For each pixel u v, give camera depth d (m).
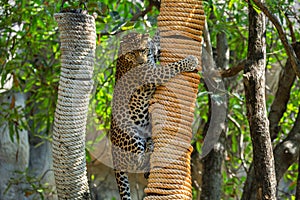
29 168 16.34
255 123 8.82
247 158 16.47
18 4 12.88
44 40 13.69
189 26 7.20
